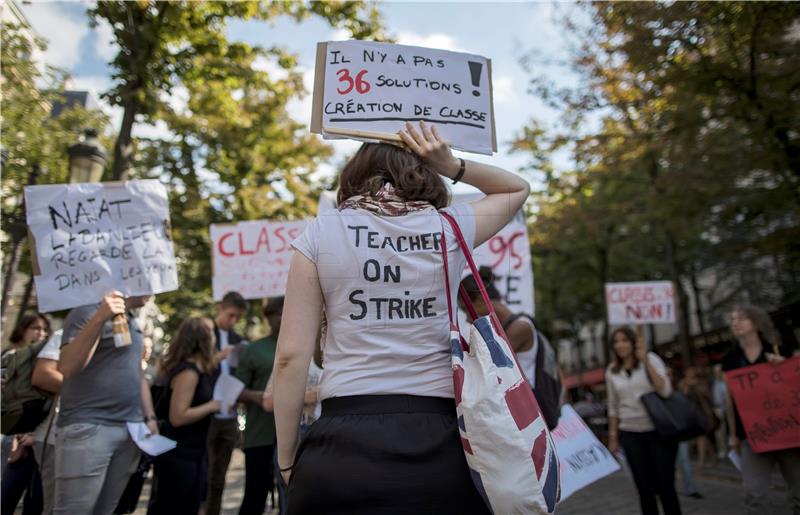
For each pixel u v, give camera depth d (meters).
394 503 1.54
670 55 10.59
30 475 4.99
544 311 33.88
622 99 13.20
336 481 1.56
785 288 15.87
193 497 4.79
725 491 9.30
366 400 1.64
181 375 4.72
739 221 14.29
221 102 13.55
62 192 4.07
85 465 3.57
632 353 5.72
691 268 22.06
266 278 7.73
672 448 5.53
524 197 2.00
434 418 1.64
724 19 9.72
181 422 4.65
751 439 4.89
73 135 11.64
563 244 22.92
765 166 11.18
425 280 1.73
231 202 16.78
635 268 23.92
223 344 6.72
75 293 3.95
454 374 1.62
